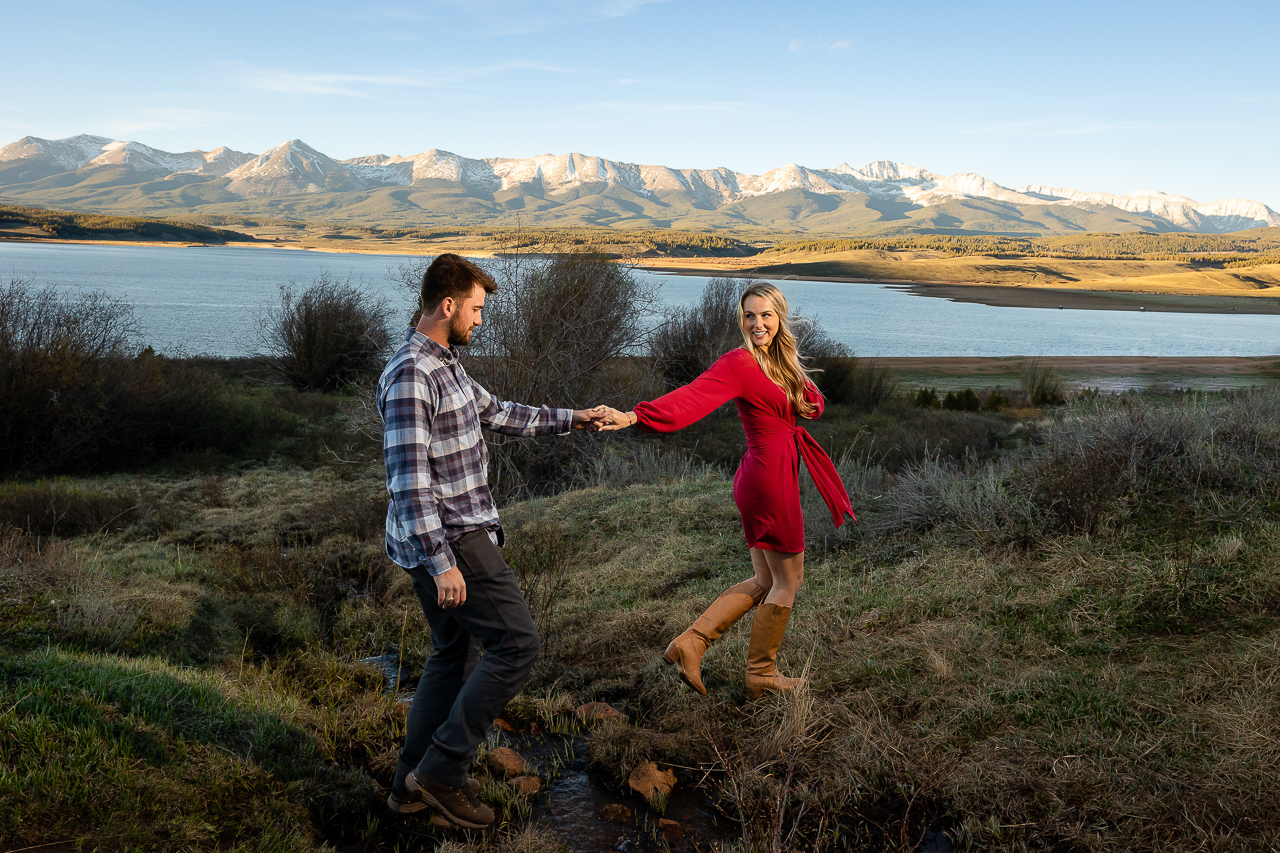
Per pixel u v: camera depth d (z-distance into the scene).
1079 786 2.45
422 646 4.57
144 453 13.18
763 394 3.05
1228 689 2.80
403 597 5.64
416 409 2.32
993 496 4.94
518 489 10.62
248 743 2.78
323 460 13.16
